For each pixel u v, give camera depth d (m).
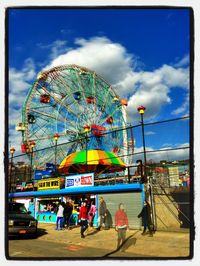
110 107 33.00
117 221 9.95
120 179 14.97
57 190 17.91
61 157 27.31
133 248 9.40
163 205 13.10
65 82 30.72
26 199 21.05
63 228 15.38
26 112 27.78
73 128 28.97
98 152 21.30
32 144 25.38
